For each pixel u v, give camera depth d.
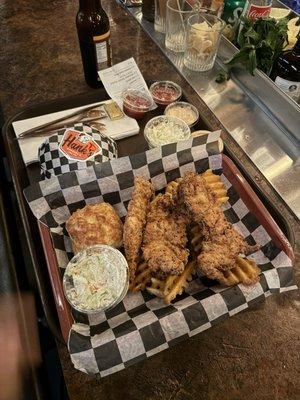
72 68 1.52
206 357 0.81
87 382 0.77
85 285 0.83
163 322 0.77
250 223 0.99
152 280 0.85
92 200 1.02
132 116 1.28
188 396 0.76
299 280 0.93
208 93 1.45
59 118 1.25
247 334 0.84
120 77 1.39
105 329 0.80
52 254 0.89
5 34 1.68
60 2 1.89
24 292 0.96
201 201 0.91
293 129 1.28
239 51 1.34
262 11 1.37
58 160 1.06
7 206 1.28
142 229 0.90
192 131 1.28
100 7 1.23
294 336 0.84
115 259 0.85
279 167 1.19
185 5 1.63
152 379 0.77
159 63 1.57
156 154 1.02
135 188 0.95
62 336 0.82
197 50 1.47
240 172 1.10
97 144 1.09
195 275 0.92
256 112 1.37
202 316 0.79
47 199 0.98
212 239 0.88
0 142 1.49
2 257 0.97
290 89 1.27
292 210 1.08
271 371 0.79
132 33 1.71
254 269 0.85
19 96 1.40
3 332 0.72
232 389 0.77
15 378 0.65
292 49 1.25
